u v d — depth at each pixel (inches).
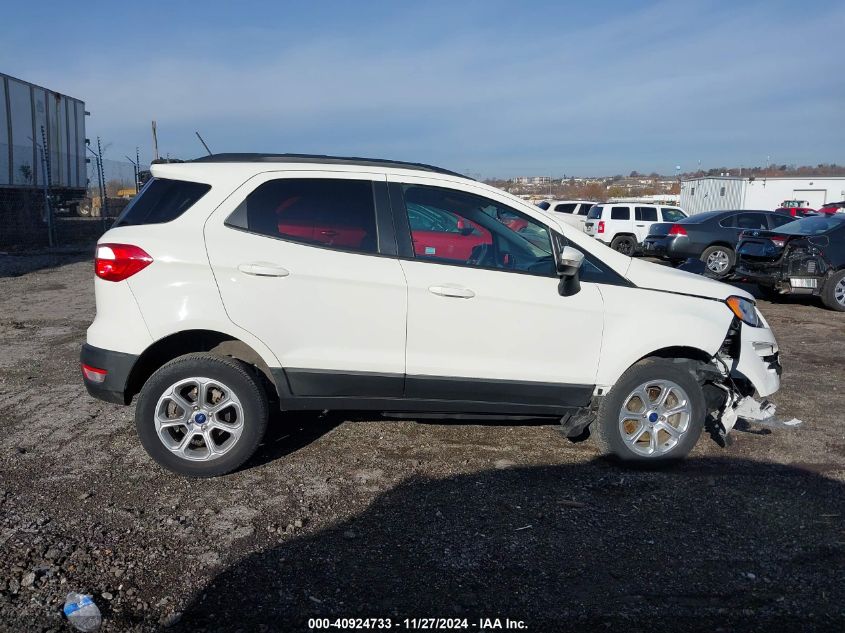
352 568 135.0
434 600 125.3
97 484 167.9
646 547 144.9
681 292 185.3
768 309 462.0
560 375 178.2
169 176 172.1
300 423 211.9
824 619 121.9
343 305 168.4
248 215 168.6
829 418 229.3
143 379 174.7
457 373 174.2
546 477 178.2
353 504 161.2
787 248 457.7
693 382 181.8
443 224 176.9
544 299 175.2
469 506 161.5
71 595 123.3
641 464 183.3
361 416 218.8
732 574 135.6
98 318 166.9
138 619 118.5
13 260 632.4
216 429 172.2
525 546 144.4
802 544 147.3
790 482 178.1
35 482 168.4
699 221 649.6
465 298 171.8
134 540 142.9
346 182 174.6
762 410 195.2
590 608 124.0
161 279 161.5
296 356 168.6
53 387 244.5
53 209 802.8
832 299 451.2
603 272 181.5
